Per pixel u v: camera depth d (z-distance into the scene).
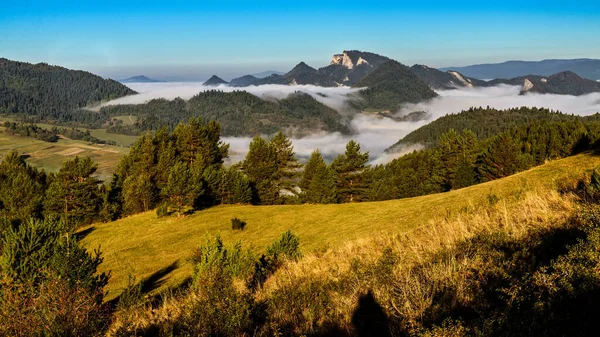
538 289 4.14
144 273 25.77
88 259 11.90
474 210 12.30
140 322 7.31
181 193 40.56
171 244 32.50
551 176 23.64
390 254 7.75
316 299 6.38
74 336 6.57
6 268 11.32
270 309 6.46
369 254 9.41
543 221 7.09
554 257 5.14
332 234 27.70
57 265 11.31
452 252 6.61
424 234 9.88
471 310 4.55
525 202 9.67
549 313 3.63
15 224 39.34
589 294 3.68
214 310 6.10
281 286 8.12
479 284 4.96
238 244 12.75
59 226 13.57
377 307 5.34
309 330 5.39
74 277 11.09
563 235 5.91
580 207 6.97
